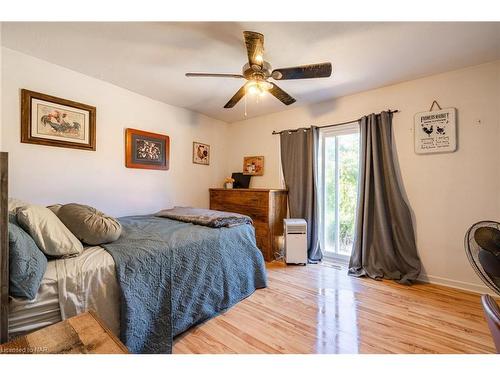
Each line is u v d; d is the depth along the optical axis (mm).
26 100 1939
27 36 1708
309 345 1446
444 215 2303
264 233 3039
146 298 1350
